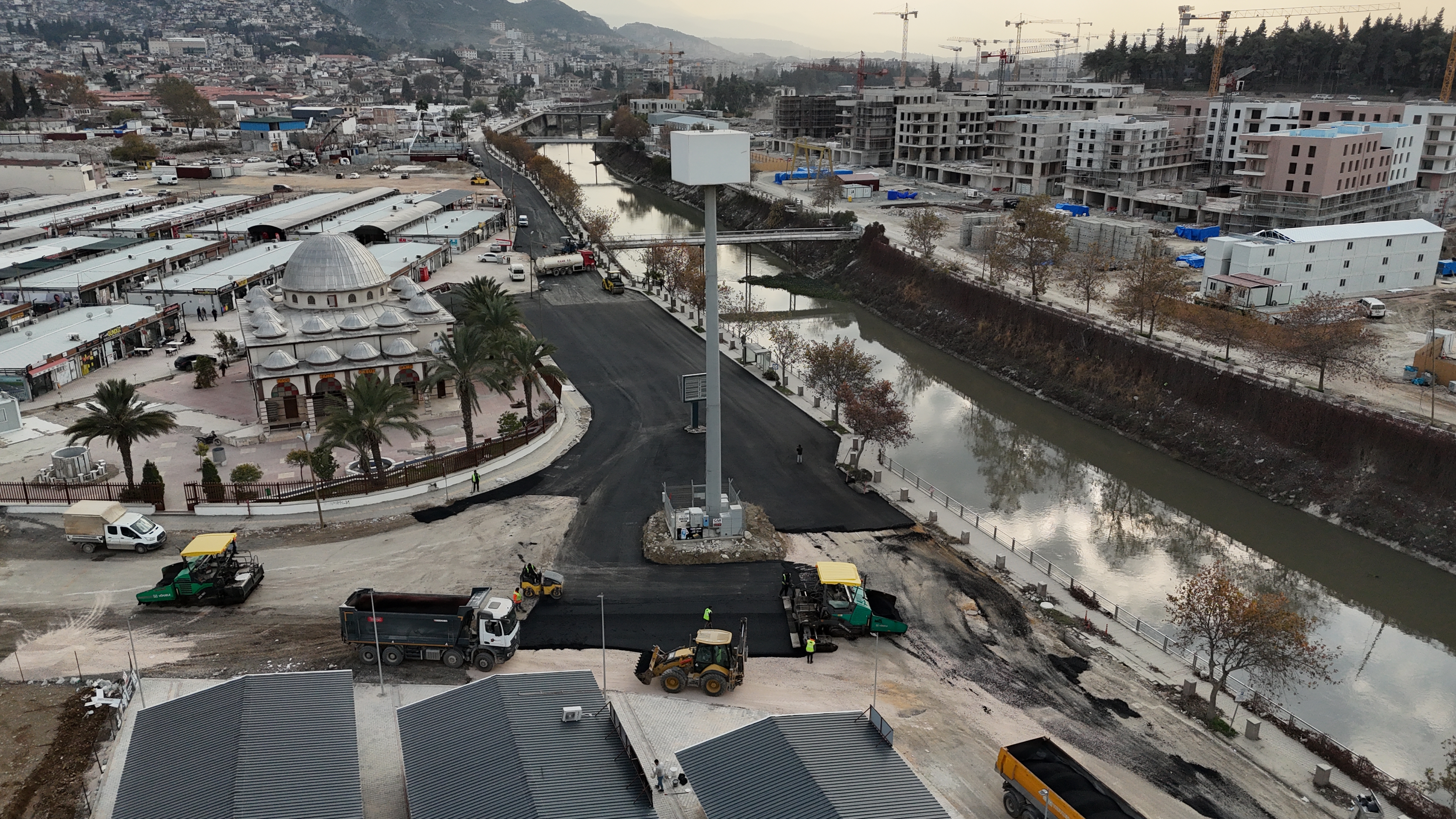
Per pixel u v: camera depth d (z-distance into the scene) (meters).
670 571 64.12
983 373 125.06
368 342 91.62
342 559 64.62
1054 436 103.81
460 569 63.62
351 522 70.62
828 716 41.78
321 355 87.69
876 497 78.31
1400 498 78.75
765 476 81.56
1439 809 43.12
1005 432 104.06
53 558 63.81
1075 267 142.25
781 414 97.44
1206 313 108.69
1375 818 41.66
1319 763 46.72
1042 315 123.19
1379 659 61.16
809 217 196.62
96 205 198.00
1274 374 98.88
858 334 143.12
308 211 184.00
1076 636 58.19
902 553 68.25
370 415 72.75
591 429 91.88
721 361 116.19
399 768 43.28
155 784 37.16
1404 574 73.31
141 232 165.00
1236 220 170.38
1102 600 65.50
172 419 74.38
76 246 150.38
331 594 59.84
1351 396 91.44
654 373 110.81
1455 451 76.75
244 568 60.16
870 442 92.00
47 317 114.38
